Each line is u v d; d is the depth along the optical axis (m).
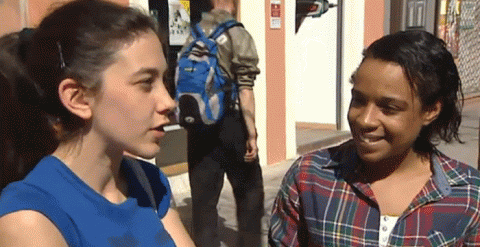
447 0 9.52
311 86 7.54
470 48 10.79
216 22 2.63
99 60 0.79
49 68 0.80
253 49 2.60
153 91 0.85
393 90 1.06
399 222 1.15
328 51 7.31
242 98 2.61
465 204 1.14
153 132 0.86
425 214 1.14
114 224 0.86
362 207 1.19
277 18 5.34
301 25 7.44
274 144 5.54
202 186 2.73
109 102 0.81
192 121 2.60
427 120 1.14
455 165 1.21
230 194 4.37
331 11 7.20
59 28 0.80
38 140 0.86
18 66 0.83
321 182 1.25
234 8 2.75
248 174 2.80
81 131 0.84
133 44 0.81
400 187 1.18
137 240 0.90
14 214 0.73
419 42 1.08
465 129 7.38
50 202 0.77
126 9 0.85
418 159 1.20
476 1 10.67
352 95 1.15
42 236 0.73
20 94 0.84
